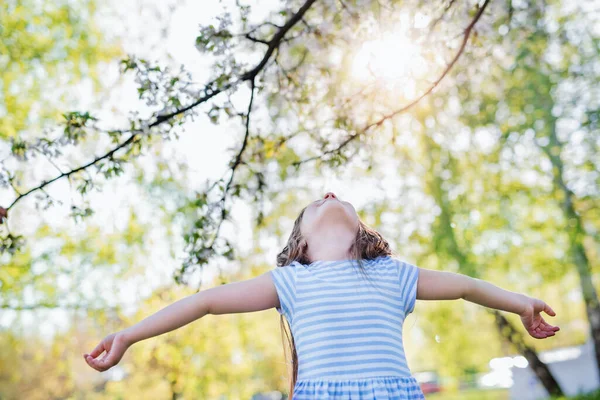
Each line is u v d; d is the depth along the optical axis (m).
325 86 4.43
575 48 9.70
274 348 10.35
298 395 2.24
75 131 3.82
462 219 10.52
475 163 10.46
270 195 7.10
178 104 3.75
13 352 11.41
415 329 12.67
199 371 9.72
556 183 10.46
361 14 4.06
